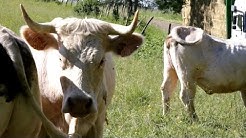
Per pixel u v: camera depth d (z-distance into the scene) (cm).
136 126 959
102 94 691
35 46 659
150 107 1120
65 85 609
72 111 595
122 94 1181
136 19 654
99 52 626
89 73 614
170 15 4331
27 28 644
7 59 543
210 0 2558
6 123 552
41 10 2825
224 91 1130
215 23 2505
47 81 676
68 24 632
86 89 604
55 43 652
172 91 1159
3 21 2103
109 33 646
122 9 3531
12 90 543
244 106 1143
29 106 554
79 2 3341
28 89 548
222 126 1012
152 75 1460
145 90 1248
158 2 4256
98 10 3319
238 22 1659
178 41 1085
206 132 972
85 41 623
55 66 657
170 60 1148
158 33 2709
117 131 931
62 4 3619
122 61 1661
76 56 616
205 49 1102
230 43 1123
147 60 1798
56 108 680
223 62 1105
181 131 964
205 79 1111
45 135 629
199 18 2652
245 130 1007
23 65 555
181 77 1106
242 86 1124
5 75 539
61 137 568
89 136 714
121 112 1045
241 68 1112
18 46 559
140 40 673
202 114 1088
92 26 634
